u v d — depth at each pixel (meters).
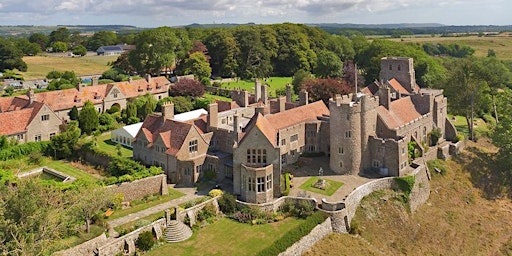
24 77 181.25
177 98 126.75
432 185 85.62
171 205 68.19
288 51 192.12
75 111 109.00
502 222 79.62
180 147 76.88
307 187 73.12
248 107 105.31
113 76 168.75
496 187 90.75
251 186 67.81
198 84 139.75
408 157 84.19
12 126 93.00
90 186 63.19
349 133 77.56
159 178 72.31
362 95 79.31
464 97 110.69
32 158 87.25
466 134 110.62
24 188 49.12
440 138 99.06
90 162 87.88
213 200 67.31
